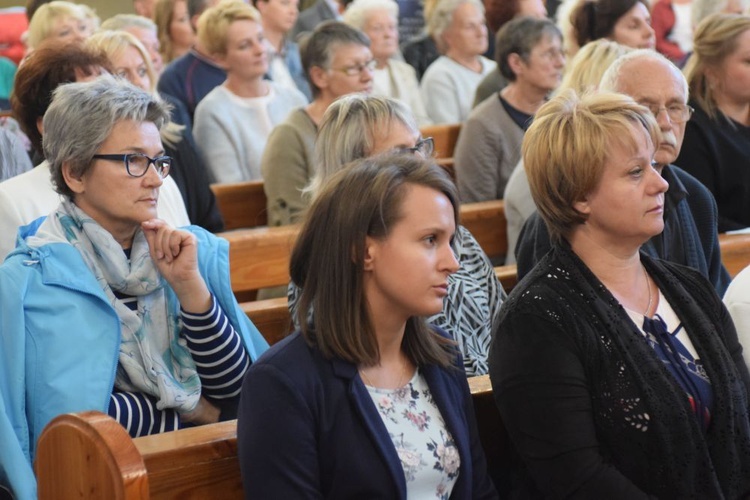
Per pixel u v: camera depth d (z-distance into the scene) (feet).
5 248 10.82
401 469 7.04
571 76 13.96
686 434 7.49
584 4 20.01
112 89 8.86
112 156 8.69
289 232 13.58
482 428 8.54
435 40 24.79
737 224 15.03
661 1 27.71
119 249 8.85
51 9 20.02
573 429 7.45
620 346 7.56
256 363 7.10
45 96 11.35
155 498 7.22
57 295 8.52
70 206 8.91
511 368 7.64
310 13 27.32
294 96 20.11
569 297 7.70
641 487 7.54
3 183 11.04
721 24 14.83
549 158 7.91
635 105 7.88
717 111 15.01
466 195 17.48
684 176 11.14
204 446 7.36
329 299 7.11
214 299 8.96
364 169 7.19
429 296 7.11
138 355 8.79
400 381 7.45
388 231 7.04
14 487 7.97
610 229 7.87
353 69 16.69
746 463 7.89
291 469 6.86
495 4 24.56
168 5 24.03
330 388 7.04
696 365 7.89
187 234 8.72
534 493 8.10
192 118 21.42
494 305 10.49
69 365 8.41
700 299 8.30
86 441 7.00
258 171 19.21
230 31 18.94
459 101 24.07
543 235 10.34
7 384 8.27
